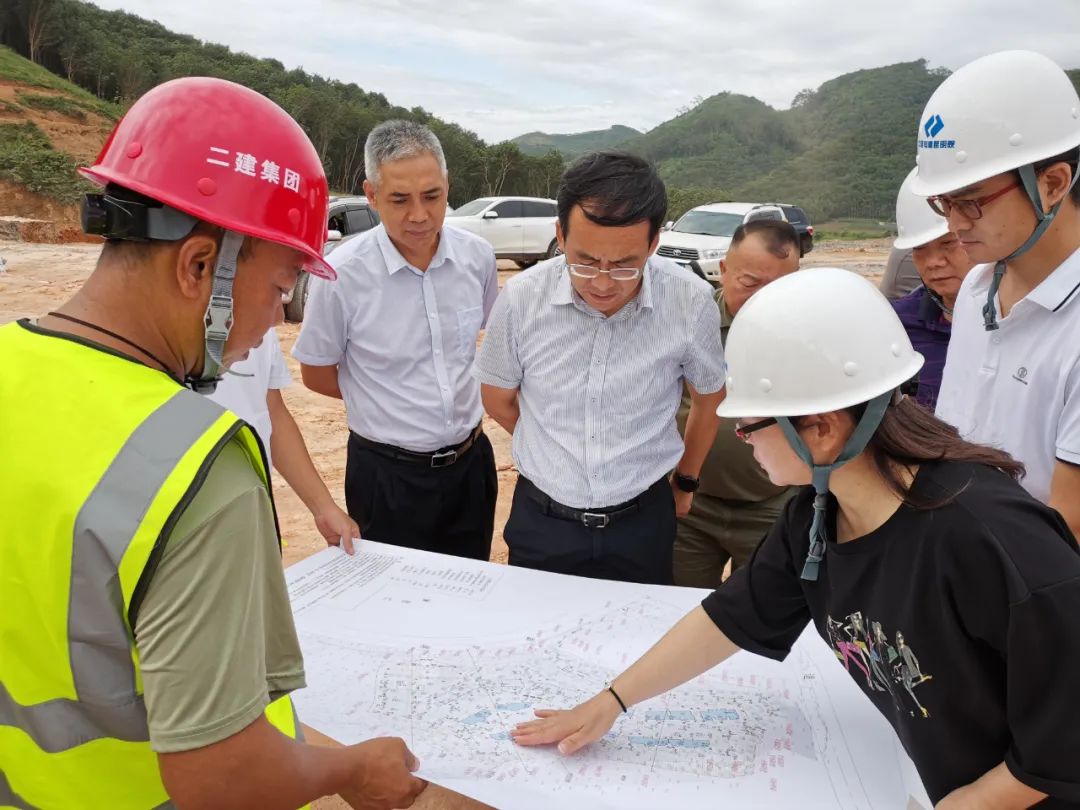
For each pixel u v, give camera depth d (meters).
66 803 1.00
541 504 2.22
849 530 1.25
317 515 2.30
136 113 1.02
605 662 1.72
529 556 2.25
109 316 1.01
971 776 1.21
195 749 0.90
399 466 2.80
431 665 1.72
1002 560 1.02
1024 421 1.77
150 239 0.97
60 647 0.93
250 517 0.94
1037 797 1.09
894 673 1.21
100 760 1.00
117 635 0.91
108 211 0.96
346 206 10.30
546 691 1.62
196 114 1.00
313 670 1.70
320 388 2.87
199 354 1.06
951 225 1.77
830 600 1.29
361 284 2.67
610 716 1.48
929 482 1.12
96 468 0.90
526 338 2.16
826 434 1.15
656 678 1.49
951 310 2.50
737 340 1.22
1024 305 1.75
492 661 1.73
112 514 0.88
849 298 1.15
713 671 1.70
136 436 0.91
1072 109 1.65
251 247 1.03
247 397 2.21
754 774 1.41
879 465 1.13
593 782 1.39
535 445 2.21
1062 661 1.00
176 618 0.88
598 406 2.11
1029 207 1.65
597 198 1.79
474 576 2.09
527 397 2.23
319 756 1.08
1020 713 1.06
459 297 2.77
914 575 1.11
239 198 0.99
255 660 0.95
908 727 1.26
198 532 0.89
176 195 0.96
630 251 1.85
